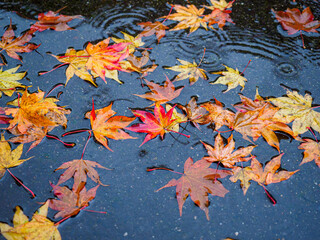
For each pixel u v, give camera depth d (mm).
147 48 800
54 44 799
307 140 711
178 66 780
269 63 791
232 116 725
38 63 774
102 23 832
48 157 687
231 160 690
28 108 716
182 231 646
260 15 856
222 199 666
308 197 672
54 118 714
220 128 717
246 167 687
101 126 706
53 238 634
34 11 843
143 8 858
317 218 660
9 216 646
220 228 649
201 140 707
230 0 879
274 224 654
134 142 703
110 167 684
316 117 729
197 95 748
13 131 701
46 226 639
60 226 642
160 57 791
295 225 654
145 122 710
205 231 646
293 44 817
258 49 808
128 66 774
